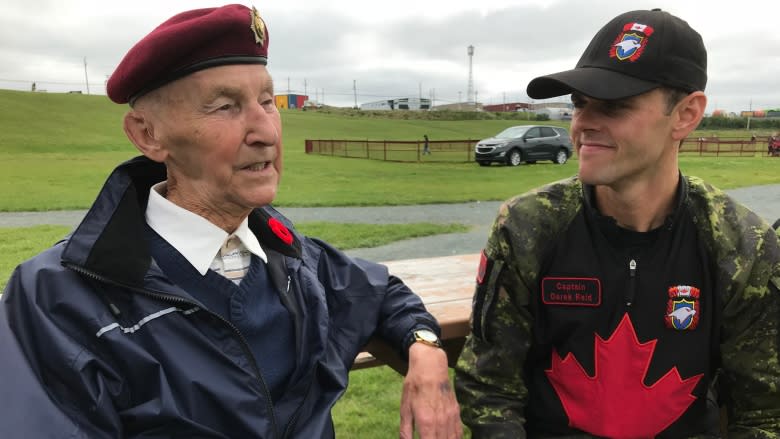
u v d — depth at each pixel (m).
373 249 6.52
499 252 1.56
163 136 1.20
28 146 25.39
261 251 1.37
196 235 1.27
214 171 1.21
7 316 1.14
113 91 1.20
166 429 1.18
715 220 1.46
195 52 1.14
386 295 1.65
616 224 1.47
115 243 1.17
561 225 1.53
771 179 14.28
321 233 7.19
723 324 1.48
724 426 1.76
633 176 1.40
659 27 1.32
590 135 1.39
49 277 1.16
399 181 14.08
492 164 19.50
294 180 14.01
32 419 1.04
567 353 1.53
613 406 1.50
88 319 1.14
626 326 1.47
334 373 1.45
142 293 1.18
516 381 1.61
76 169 16.33
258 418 1.24
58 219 8.62
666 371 1.47
